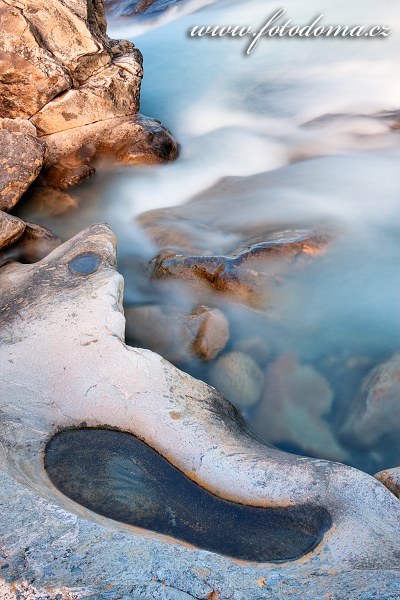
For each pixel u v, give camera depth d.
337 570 1.64
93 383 2.24
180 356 2.64
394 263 3.01
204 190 3.84
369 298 2.83
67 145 3.84
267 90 4.96
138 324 2.77
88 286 2.61
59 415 2.19
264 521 1.86
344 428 2.37
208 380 2.57
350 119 4.45
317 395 2.48
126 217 3.62
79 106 3.83
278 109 4.70
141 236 3.35
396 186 3.61
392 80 4.85
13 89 3.70
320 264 2.96
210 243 3.17
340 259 3.00
